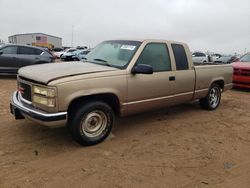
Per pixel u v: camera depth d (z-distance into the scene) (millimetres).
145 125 5812
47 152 4301
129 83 4867
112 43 5719
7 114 6195
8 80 12672
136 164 4020
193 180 3635
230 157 4398
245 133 5602
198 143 4934
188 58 6172
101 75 4492
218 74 7180
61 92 4051
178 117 6551
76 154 4266
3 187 3307
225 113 7172
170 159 4227
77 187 3371
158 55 5516
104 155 4270
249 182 3654
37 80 4176
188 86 6176
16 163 3906
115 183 3486
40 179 3514
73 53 30312
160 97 5527
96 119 4617
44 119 4043
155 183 3523
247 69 10734
